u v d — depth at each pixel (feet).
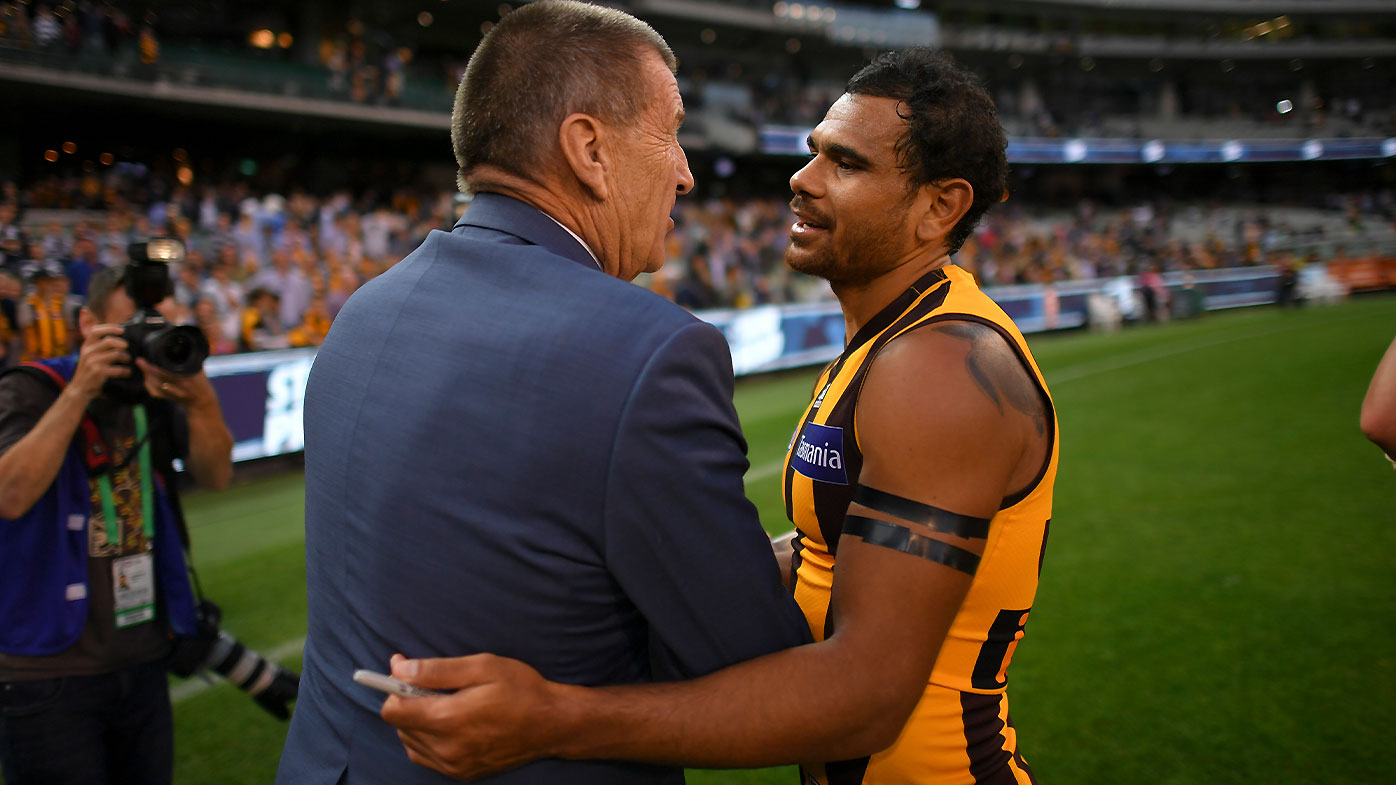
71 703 5.87
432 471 3.04
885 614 3.22
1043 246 75.97
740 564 3.06
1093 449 22.89
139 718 6.35
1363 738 9.05
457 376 3.06
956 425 3.33
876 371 3.59
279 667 7.32
